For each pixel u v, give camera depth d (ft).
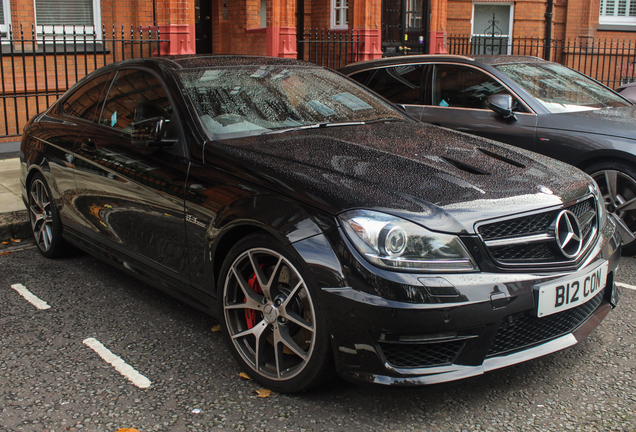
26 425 8.82
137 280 14.80
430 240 8.41
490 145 11.86
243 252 9.75
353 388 9.84
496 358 8.86
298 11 43.68
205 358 10.89
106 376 10.24
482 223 8.68
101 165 12.94
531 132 17.46
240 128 11.45
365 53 38.29
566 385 9.93
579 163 16.74
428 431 8.71
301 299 9.13
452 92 19.76
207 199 10.36
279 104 12.50
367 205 8.64
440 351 8.57
